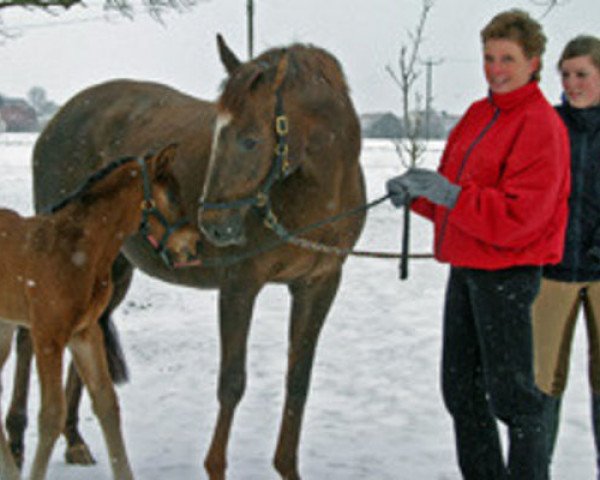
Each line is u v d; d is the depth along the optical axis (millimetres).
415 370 6039
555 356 3721
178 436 4738
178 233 3875
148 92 5113
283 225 3812
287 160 3621
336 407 5234
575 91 3531
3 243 3822
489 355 3053
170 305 8547
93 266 3770
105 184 3789
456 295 3232
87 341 3844
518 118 2936
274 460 4059
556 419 3777
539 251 2951
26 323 3902
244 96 3490
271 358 6430
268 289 9664
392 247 12094
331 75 3830
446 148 3340
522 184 2850
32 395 5441
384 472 4160
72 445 4469
